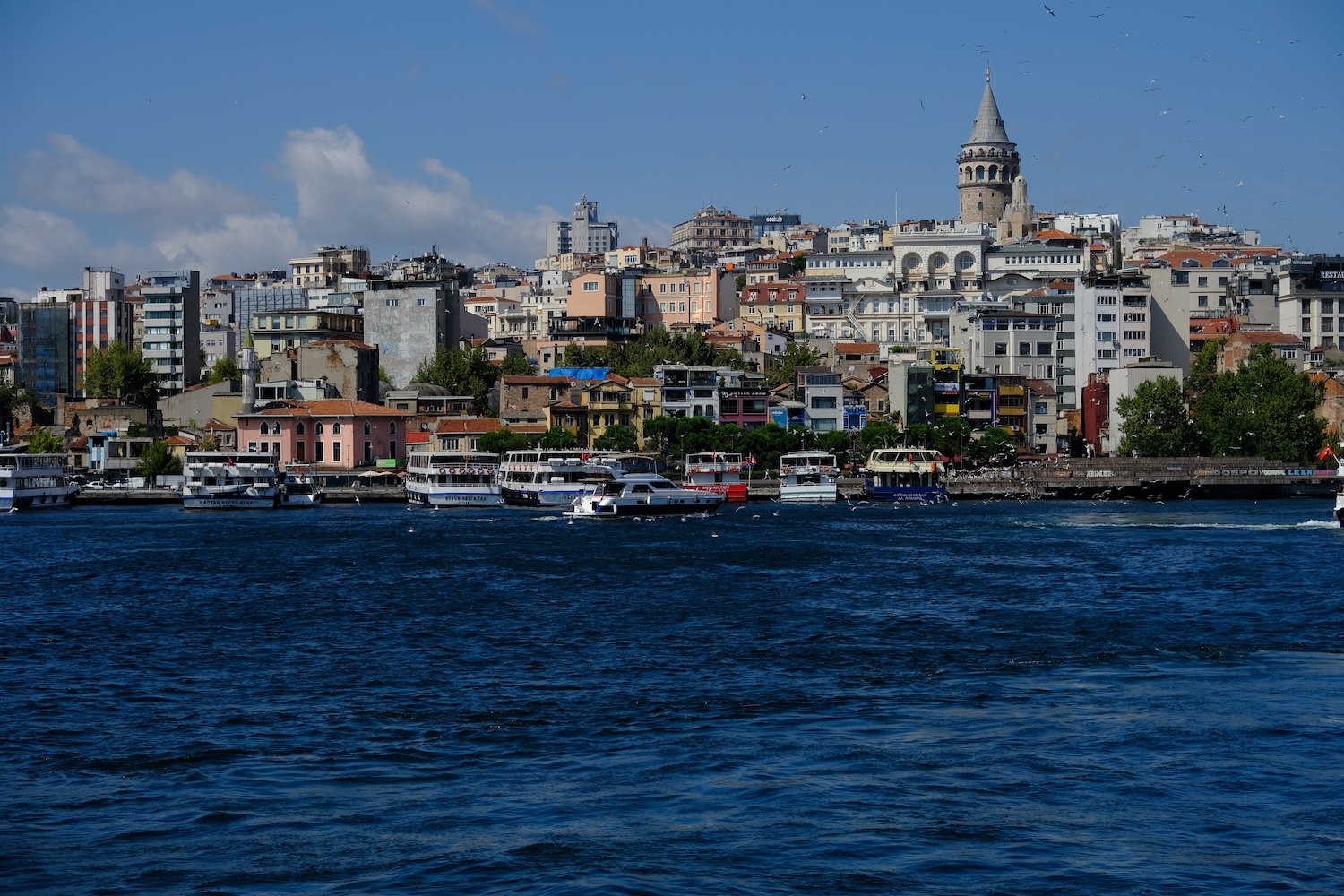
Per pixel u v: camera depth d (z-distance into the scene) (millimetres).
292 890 59844
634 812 68125
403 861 62469
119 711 87500
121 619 121500
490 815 67812
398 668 100062
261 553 173875
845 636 111312
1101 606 126750
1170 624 116625
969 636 111250
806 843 64062
